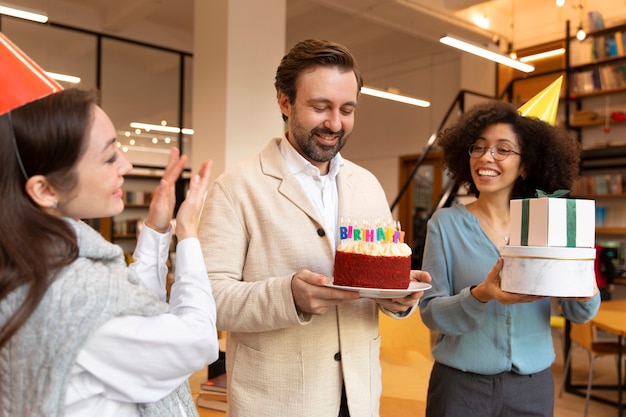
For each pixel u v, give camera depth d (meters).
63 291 0.70
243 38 4.68
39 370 0.69
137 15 6.23
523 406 1.32
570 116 6.35
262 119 4.83
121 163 0.85
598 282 4.18
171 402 0.86
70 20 6.47
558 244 1.11
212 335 0.85
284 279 1.07
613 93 5.98
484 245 1.40
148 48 7.18
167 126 7.40
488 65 7.17
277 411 1.15
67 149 0.74
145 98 7.19
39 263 0.69
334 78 1.12
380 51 8.43
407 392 1.93
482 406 1.33
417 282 1.25
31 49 6.23
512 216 1.21
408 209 8.48
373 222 1.34
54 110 0.73
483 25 6.83
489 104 1.48
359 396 1.19
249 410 1.16
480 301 1.23
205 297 0.89
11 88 0.72
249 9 4.71
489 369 1.31
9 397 0.70
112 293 0.74
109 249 0.80
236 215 1.21
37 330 0.69
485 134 1.43
